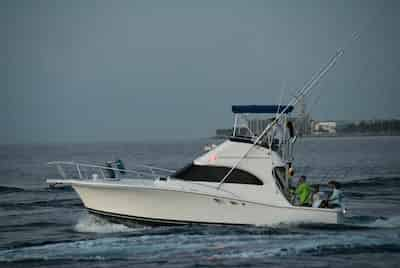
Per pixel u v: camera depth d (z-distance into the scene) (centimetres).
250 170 5472
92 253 4794
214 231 5294
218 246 4928
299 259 4634
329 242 5066
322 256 4716
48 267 4450
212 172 5472
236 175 5462
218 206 5372
